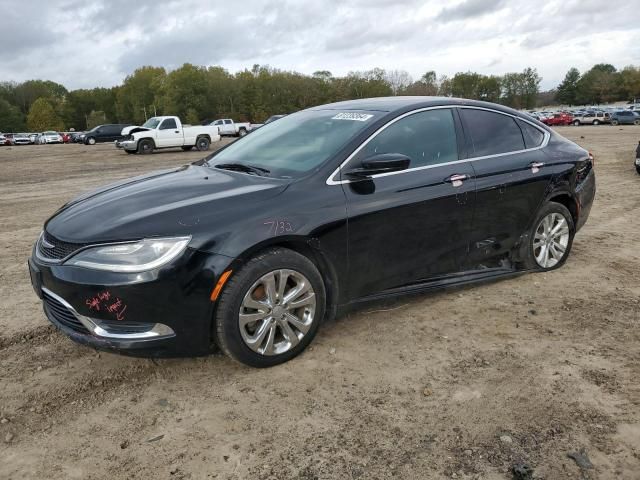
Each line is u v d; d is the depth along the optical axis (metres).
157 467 2.50
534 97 117.88
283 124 4.54
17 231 7.49
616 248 5.91
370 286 3.78
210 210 3.17
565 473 2.42
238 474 2.45
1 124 107.00
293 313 3.42
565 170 4.87
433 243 4.03
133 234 2.98
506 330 3.85
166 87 94.81
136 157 23.11
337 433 2.72
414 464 2.49
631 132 35.00
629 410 2.88
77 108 126.44
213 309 3.09
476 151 4.35
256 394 3.07
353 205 3.55
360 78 96.50
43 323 4.11
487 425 2.77
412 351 3.55
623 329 3.85
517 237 4.65
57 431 2.78
